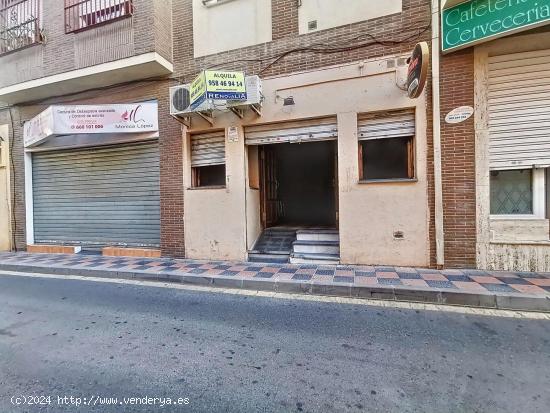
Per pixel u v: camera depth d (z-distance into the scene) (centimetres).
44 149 844
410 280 474
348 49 571
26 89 773
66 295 498
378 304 423
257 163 725
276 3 618
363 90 565
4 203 913
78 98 788
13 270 687
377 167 596
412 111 552
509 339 316
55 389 245
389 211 559
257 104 599
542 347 298
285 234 727
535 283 446
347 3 571
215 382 251
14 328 367
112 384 250
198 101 580
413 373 258
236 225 660
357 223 577
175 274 561
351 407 218
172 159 705
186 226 698
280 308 417
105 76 708
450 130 526
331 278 500
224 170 705
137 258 719
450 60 521
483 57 505
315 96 593
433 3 517
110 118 705
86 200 820
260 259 653
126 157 768
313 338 326
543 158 501
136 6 658
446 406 217
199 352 301
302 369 267
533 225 507
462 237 528
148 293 498
